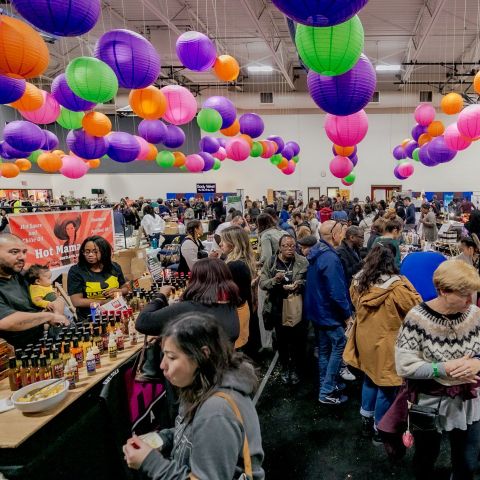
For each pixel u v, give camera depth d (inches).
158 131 245.9
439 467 92.4
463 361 61.5
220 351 43.6
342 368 141.9
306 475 93.1
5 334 86.0
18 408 64.2
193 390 43.4
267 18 405.4
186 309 70.6
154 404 98.6
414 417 68.1
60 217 159.9
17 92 126.5
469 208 470.3
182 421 45.6
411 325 66.6
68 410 74.7
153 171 771.4
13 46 90.7
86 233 173.6
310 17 72.0
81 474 71.9
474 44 463.2
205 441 39.0
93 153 199.6
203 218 566.3
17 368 74.7
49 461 65.0
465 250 125.3
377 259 94.0
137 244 262.1
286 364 138.3
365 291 93.8
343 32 89.0
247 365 45.7
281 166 415.8
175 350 42.5
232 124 241.6
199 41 153.2
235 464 39.6
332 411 120.3
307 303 125.0
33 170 740.7
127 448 46.0
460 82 574.6
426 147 259.3
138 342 97.7
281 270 134.2
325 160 716.7
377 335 92.8
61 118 194.7
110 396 80.4
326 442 105.3
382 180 701.3
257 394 132.1
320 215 358.0
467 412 66.9
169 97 173.5
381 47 491.8
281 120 718.5
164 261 226.5
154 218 301.0
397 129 687.7
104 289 114.6
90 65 125.8
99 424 78.5
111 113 698.2
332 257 116.1
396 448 81.0
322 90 108.7
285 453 101.4
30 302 91.7
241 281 100.7
